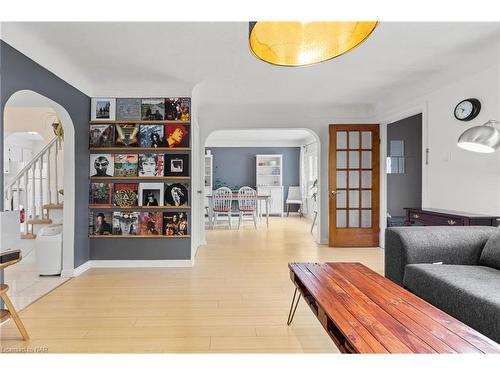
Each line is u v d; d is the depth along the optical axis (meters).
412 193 6.61
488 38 2.80
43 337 2.19
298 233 6.62
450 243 2.49
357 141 5.29
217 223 8.27
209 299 2.90
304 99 4.87
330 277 2.13
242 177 9.93
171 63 3.37
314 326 2.37
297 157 9.97
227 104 5.17
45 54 2.99
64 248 3.61
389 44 2.93
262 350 2.03
